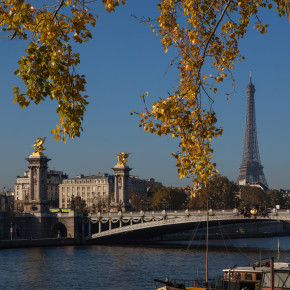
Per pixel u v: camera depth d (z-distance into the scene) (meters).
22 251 158.25
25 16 16.06
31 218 198.38
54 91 16.42
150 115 19.30
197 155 19.95
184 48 19.88
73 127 17.03
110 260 132.25
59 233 196.00
